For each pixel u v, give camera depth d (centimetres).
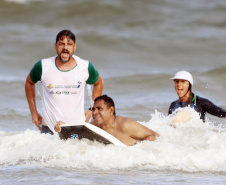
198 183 1630
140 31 10238
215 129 2489
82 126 2023
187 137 2244
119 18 11088
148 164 1898
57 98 2352
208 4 13088
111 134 2153
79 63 2341
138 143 2111
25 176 1714
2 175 1730
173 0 13088
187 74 2619
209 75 5838
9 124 3281
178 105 2677
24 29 9938
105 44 9012
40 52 8400
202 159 1920
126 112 3750
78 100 2377
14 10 11169
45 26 10381
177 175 1744
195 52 8981
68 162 1925
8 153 2120
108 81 5719
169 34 10112
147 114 3681
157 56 8650
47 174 1742
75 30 9875
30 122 3378
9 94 5047
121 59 8356
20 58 8031
